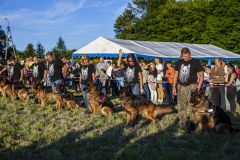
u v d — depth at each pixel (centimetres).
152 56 1647
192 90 634
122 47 1605
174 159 475
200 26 3869
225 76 935
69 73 1652
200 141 568
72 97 985
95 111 864
